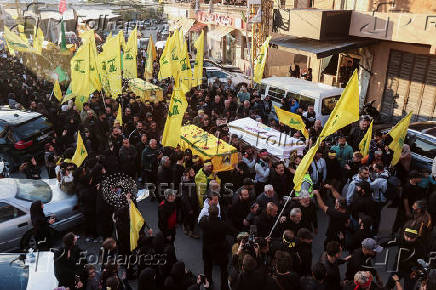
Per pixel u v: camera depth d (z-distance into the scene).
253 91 14.91
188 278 5.31
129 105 12.92
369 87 16.58
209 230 5.98
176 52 13.54
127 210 6.42
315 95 12.31
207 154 8.62
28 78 16.89
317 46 15.74
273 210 6.29
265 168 8.36
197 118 11.59
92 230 7.85
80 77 11.23
